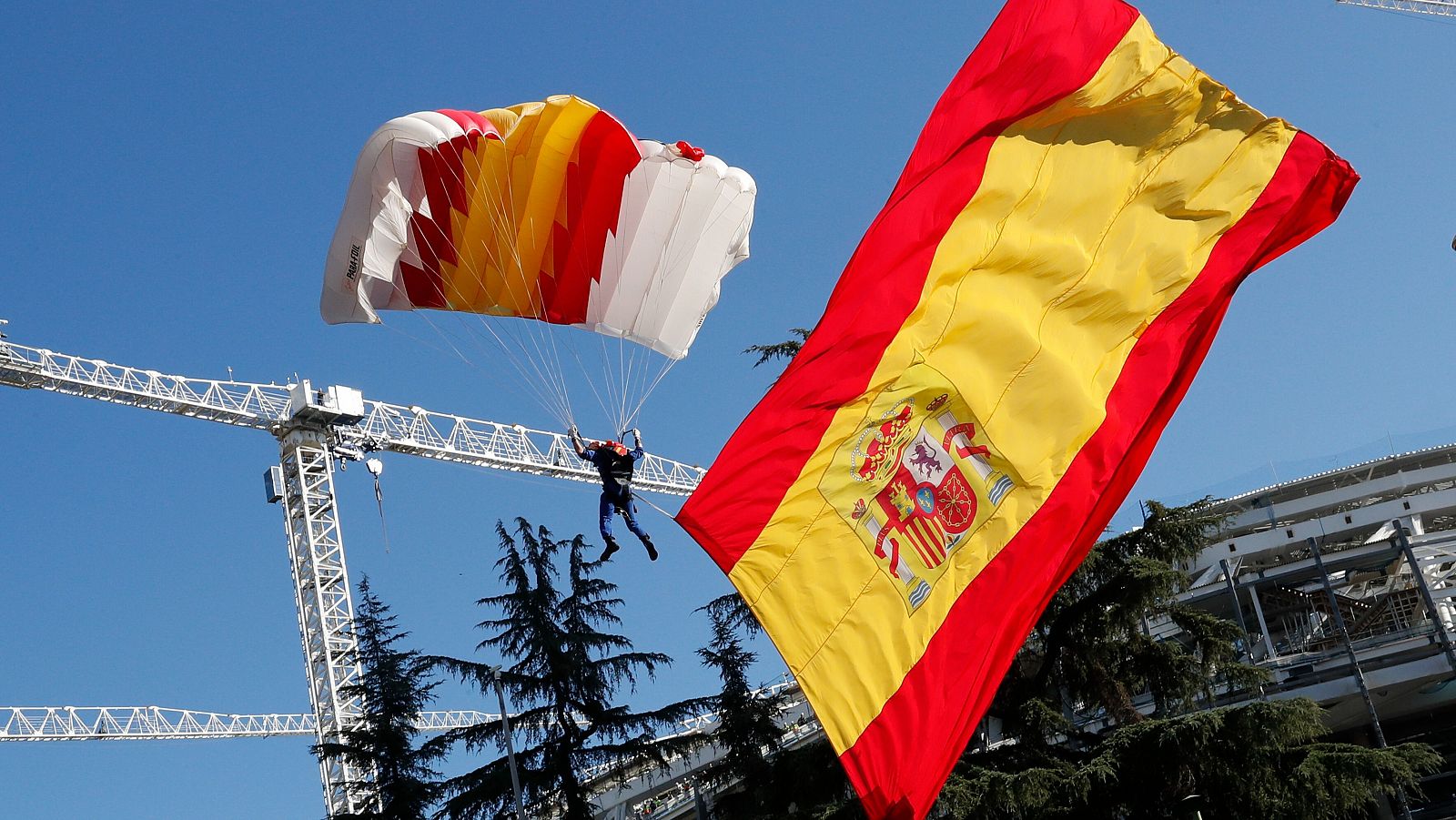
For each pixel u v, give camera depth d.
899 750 11.51
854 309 12.37
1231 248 12.76
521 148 17.98
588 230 18.94
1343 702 42.53
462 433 68.81
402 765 34.06
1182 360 12.66
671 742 30.34
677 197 19.05
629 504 16.72
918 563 12.03
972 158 12.66
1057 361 12.48
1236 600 44.47
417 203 18.08
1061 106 12.78
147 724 65.06
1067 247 12.63
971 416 12.34
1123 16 12.84
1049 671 25.34
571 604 31.64
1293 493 53.03
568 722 30.30
